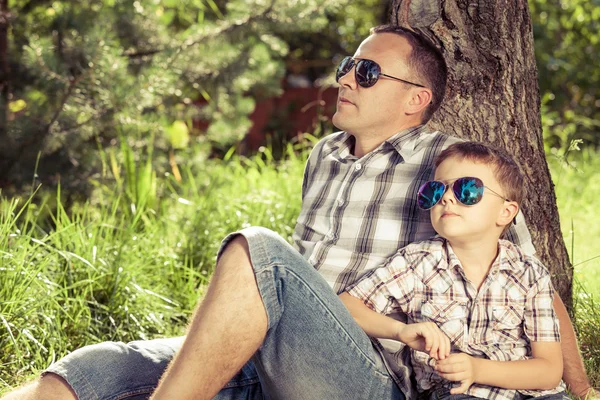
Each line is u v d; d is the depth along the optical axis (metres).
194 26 8.95
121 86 7.27
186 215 6.27
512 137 3.90
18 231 4.71
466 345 2.82
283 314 2.64
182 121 9.36
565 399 2.83
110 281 4.72
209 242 5.77
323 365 2.71
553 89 13.99
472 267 2.92
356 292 2.94
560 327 3.23
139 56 8.66
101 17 8.15
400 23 3.92
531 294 2.83
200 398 2.54
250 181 7.44
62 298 4.41
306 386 2.73
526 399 2.85
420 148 3.23
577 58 14.10
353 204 3.22
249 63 9.02
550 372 2.76
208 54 8.50
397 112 3.36
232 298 2.55
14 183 7.30
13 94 8.06
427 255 2.93
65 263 4.74
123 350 2.92
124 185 7.32
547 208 4.04
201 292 5.08
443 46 3.87
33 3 8.62
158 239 5.73
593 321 4.27
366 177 3.25
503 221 2.95
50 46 7.19
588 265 5.45
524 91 3.93
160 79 7.55
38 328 4.17
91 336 4.36
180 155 8.73
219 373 2.55
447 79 3.82
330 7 8.70
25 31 8.56
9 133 7.21
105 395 2.81
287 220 6.12
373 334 2.86
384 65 3.33
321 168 3.44
